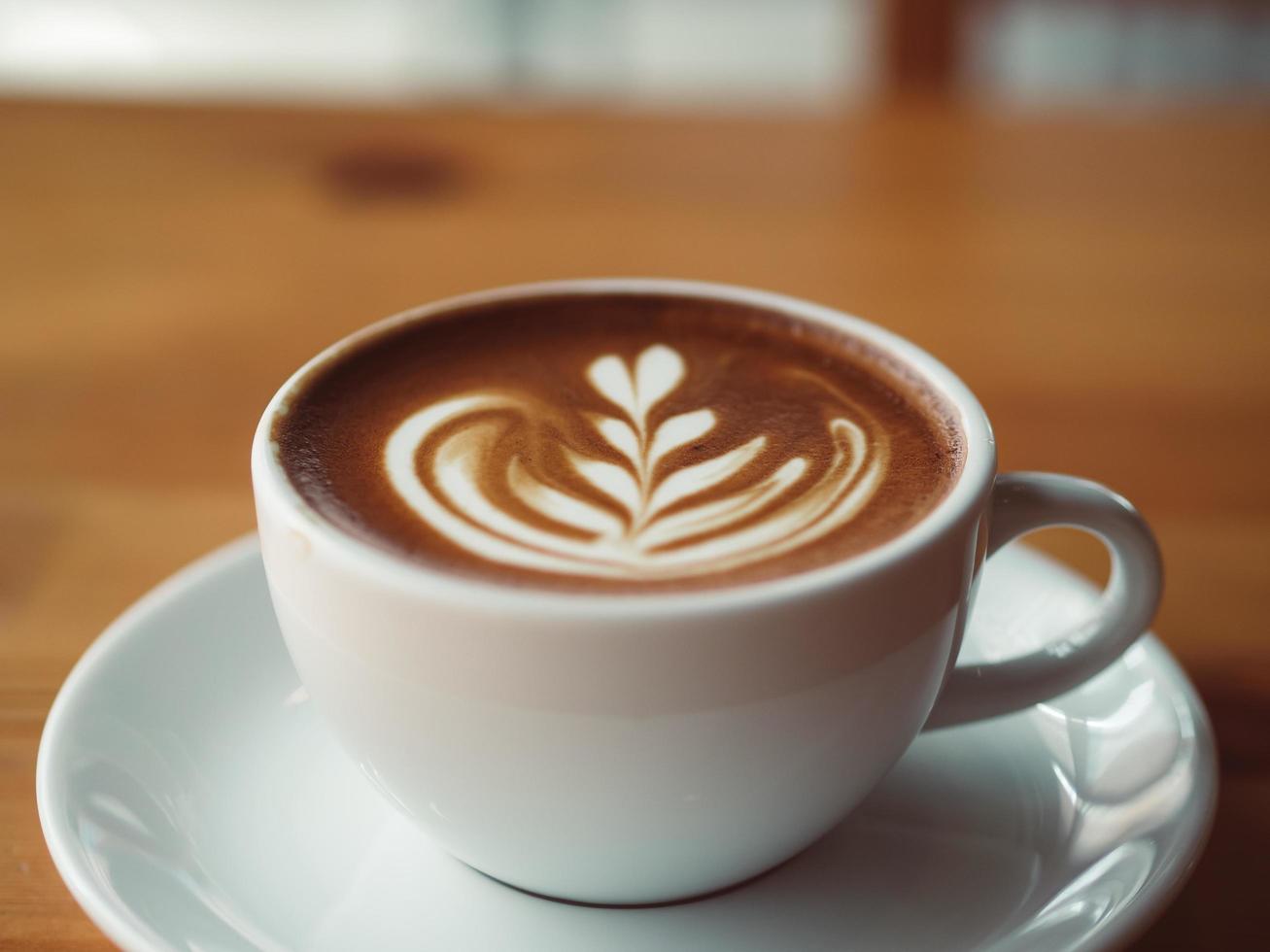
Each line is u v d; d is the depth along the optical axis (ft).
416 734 0.76
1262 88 2.39
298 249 1.49
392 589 0.74
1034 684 0.87
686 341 0.99
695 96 2.48
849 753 0.79
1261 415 1.25
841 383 0.95
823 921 0.80
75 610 1.03
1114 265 1.48
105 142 1.73
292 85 3.50
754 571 0.78
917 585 0.76
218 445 1.20
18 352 1.31
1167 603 1.04
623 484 0.85
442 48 3.67
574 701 0.73
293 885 0.81
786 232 1.53
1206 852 0.85
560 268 1.45
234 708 0.91
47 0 3.65
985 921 0.80
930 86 2.26
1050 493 0.86
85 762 0.84
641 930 0.80
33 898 0.82
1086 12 2.52
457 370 0.95
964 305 1.40
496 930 0.80
